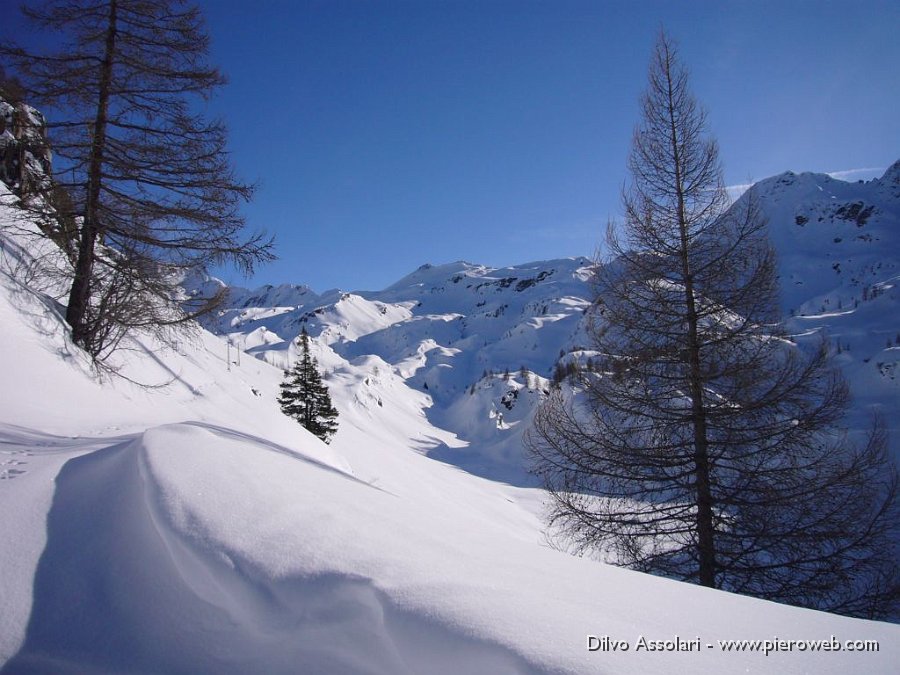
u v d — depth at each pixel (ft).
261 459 12.16
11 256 34.40
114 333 39.01
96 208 33.65
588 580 8.24
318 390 93.86
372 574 6.68
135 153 34.06
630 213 22.89
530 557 9.15
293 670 6.18
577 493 21.93
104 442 18.78
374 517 9.43
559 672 4.91
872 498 18.16
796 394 19.44
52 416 25.16
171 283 36.50
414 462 155.53
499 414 384.27
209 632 6.95
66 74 31.89
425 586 6.48
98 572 8.50
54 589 8.14
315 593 6.55
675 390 21.24
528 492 152.66
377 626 6.13
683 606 7.65
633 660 5.36
